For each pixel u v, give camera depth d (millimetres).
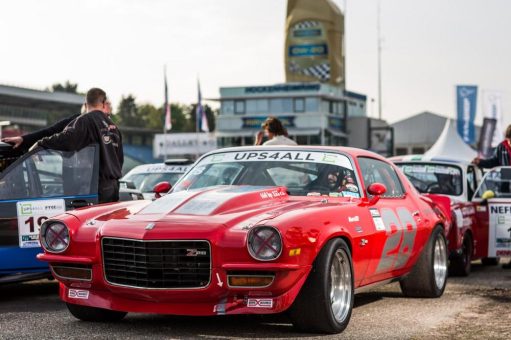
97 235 5254
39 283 8203
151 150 70688
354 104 80000
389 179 6863
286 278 4902
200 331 5305
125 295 5211
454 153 21609
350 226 5527
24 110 60219
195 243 4988
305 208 5344
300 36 82750
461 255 9508
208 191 5699
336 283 5414
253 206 5430
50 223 5477
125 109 150000
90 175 6941
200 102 59312
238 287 4930
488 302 6910
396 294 7441
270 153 6320
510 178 10297
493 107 25578
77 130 6871
